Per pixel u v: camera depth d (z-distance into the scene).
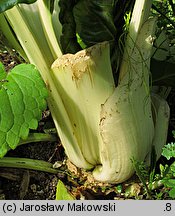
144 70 0.27
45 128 0.35
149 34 0.26
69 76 0.26
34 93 0.25
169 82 0.31
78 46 0.28
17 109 0.25
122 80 0.27
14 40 0.29
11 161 0.32
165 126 0.30
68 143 0.30
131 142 0.28
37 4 0.28
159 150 0.30
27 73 0.26
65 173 0.33
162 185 0.30
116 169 0.29
